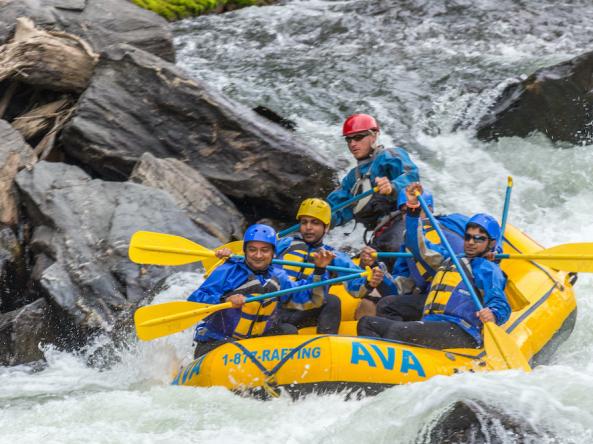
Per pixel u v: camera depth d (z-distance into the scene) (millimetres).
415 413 17750
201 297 21703
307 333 23547
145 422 19047
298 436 18016
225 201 32812
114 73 35250
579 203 35219
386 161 27656
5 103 36219
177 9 52906
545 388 18641
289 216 34594
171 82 34719
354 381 19875
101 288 27234
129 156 34000
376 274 22484
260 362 20312
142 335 21250
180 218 30062
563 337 24266
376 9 53469
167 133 34531
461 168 37562
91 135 33906
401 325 21734
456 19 51844
